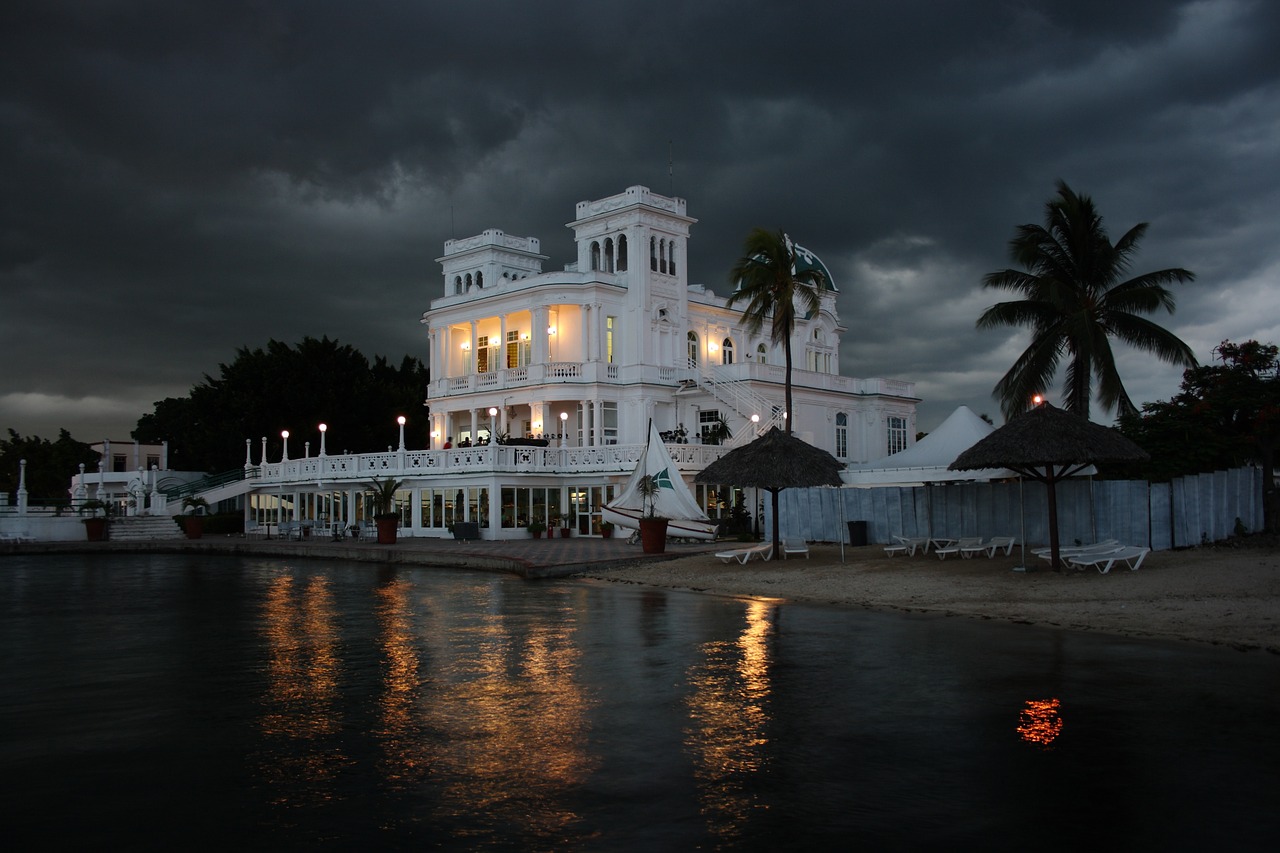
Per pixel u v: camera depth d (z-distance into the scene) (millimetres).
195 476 67062
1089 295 34625
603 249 55406
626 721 10312
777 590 23016
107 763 8891
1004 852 6621
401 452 45812
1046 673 12586
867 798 7758
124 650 15453
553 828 7133
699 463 43594
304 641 16234
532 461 43469
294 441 67250
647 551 32469
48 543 45406
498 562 31094
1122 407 32812
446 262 62281
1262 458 33281
